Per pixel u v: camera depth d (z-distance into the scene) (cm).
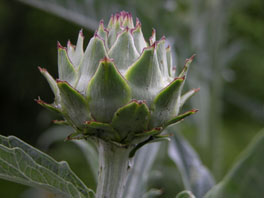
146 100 31
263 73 166
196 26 70
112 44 32
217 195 31
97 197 33
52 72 184
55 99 33
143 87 31
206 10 70
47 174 33
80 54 33
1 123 178
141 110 30
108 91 30
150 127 31
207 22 69
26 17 180
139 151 46
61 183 33
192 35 69
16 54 180
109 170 33
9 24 179
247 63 166
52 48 183
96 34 31
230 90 91
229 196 31
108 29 33
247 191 31
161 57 32
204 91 68
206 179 46
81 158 158
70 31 183
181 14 70
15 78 179
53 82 33
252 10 149
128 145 32
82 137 33
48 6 58
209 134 68
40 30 181
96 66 31
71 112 31
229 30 145
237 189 31
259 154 30
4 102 179
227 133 161
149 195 46
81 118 31
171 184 86
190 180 46
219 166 68
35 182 33
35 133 178
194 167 47
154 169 61
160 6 63
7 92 179
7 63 179
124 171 33
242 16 146
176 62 60
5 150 32
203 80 67
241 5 84
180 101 34
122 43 31
